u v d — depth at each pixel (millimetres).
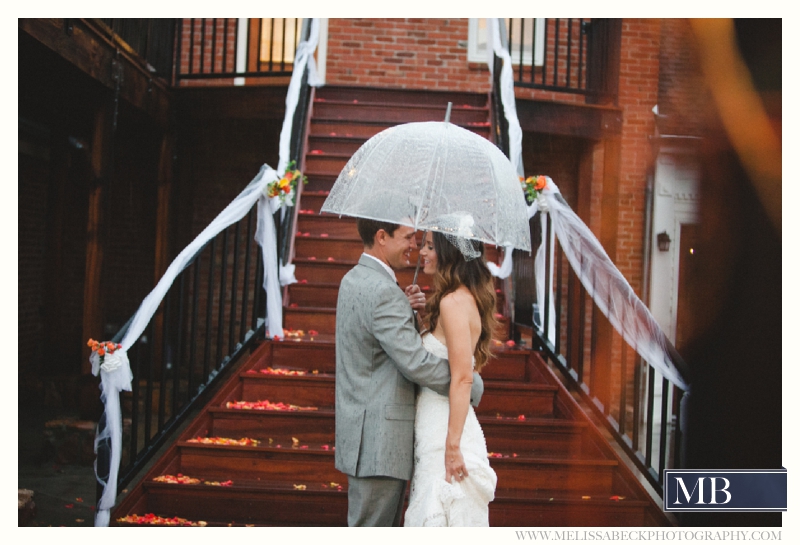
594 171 7258
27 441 5301
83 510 3969
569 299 4055
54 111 6727
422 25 8031
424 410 2395
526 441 3594
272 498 3203
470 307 2330
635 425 3461
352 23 8008
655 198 4645
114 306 7676
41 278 7645
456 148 2395
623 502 3176
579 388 3855
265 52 8172
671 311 4504
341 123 6316
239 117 6688
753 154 2709
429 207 2299
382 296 2322
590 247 3697
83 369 5715
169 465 3342
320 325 4566
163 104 6559
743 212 2781
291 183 4363
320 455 3365
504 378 4105
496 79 6027
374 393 2359
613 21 6660
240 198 3916
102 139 5496
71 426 5430
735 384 2844
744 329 2824
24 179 7324
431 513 2277
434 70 8047
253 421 3594
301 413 3584
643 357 3359
